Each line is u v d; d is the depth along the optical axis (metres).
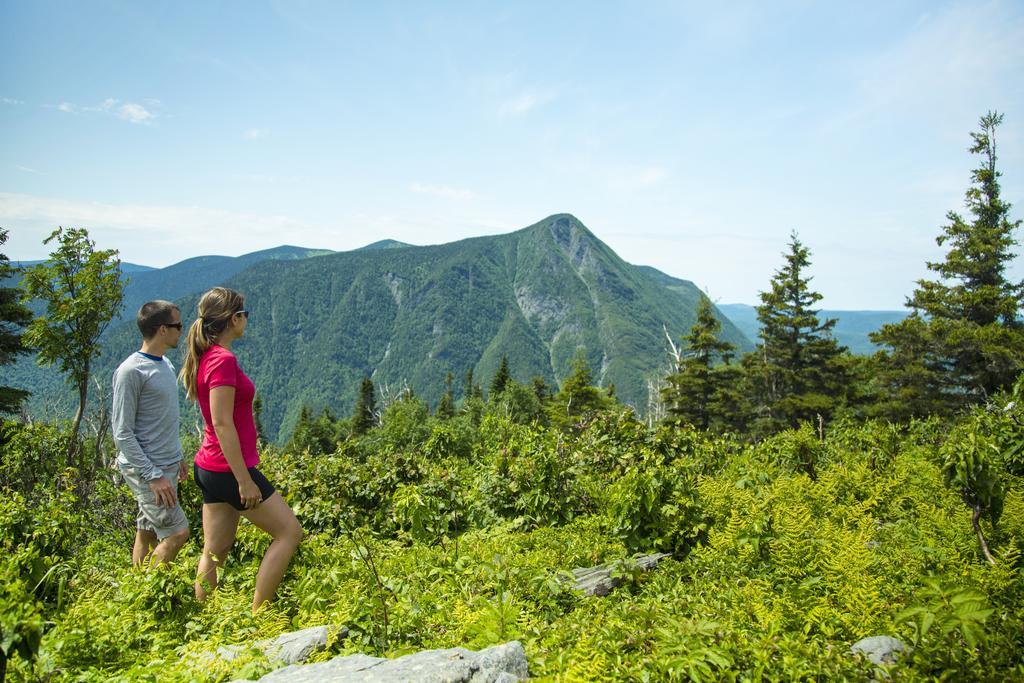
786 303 54.69
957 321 41.56
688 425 12.27
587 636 3.52
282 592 4.60
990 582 4.18
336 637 3.47
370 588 4.38
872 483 8.29
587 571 5.66
